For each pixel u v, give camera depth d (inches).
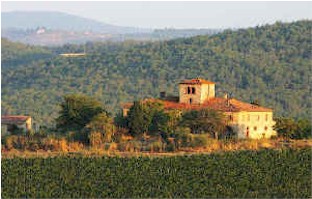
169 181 6781.5
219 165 7377.0
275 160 7647.6
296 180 6879.9
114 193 6397.6
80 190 6510.8
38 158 7564.0
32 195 6309.1
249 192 6446.9
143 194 6392.7
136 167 7263.8
